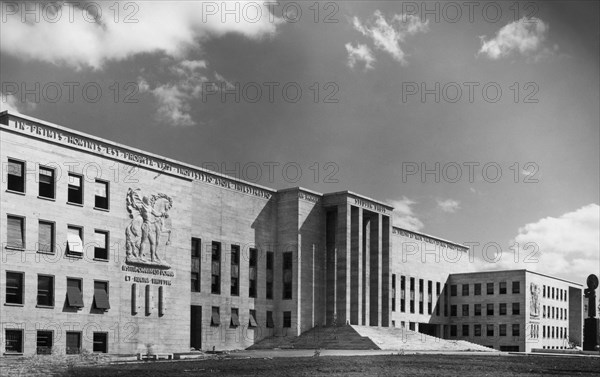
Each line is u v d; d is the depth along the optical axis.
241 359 53.28
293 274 84.19
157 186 65.94
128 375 34.06
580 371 41.28
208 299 75.31
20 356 51.03
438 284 124.19
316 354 58.47
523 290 118.94
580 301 138.50
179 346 66.00
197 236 74.94
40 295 54.34
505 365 45.97
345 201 88.00
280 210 86.62
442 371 37.91
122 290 61.03
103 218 60.12
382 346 76.31
